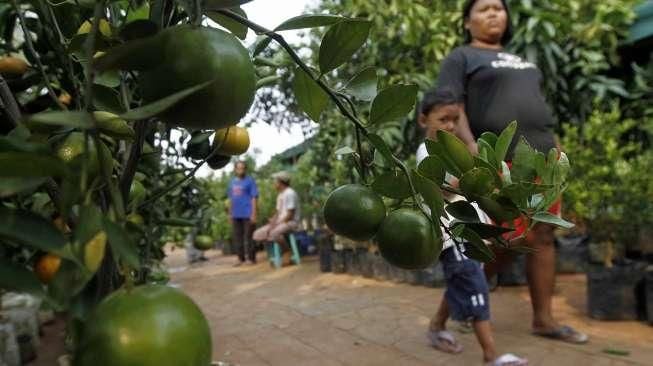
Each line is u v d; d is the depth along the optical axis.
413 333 3.36
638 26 4.93
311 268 6.88
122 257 0.48
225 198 10.44
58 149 0.65
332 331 3.54
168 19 0.63
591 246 3.69
